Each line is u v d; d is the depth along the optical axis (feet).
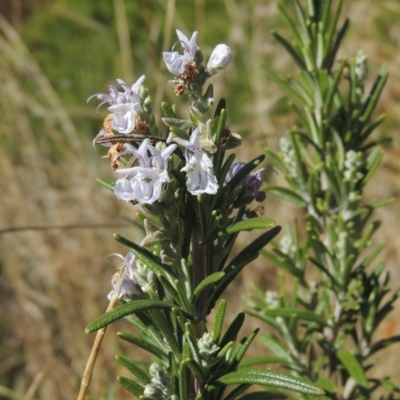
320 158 1.78
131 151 1.40
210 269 1.47
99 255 3.92
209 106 1.43
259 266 3.83
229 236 1.48
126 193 1.39
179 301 1.45
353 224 1.78
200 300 1.46
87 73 5.15
